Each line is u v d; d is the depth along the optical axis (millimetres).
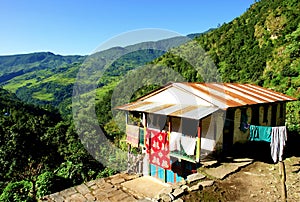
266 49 57594
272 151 10945
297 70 43438
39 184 16766
